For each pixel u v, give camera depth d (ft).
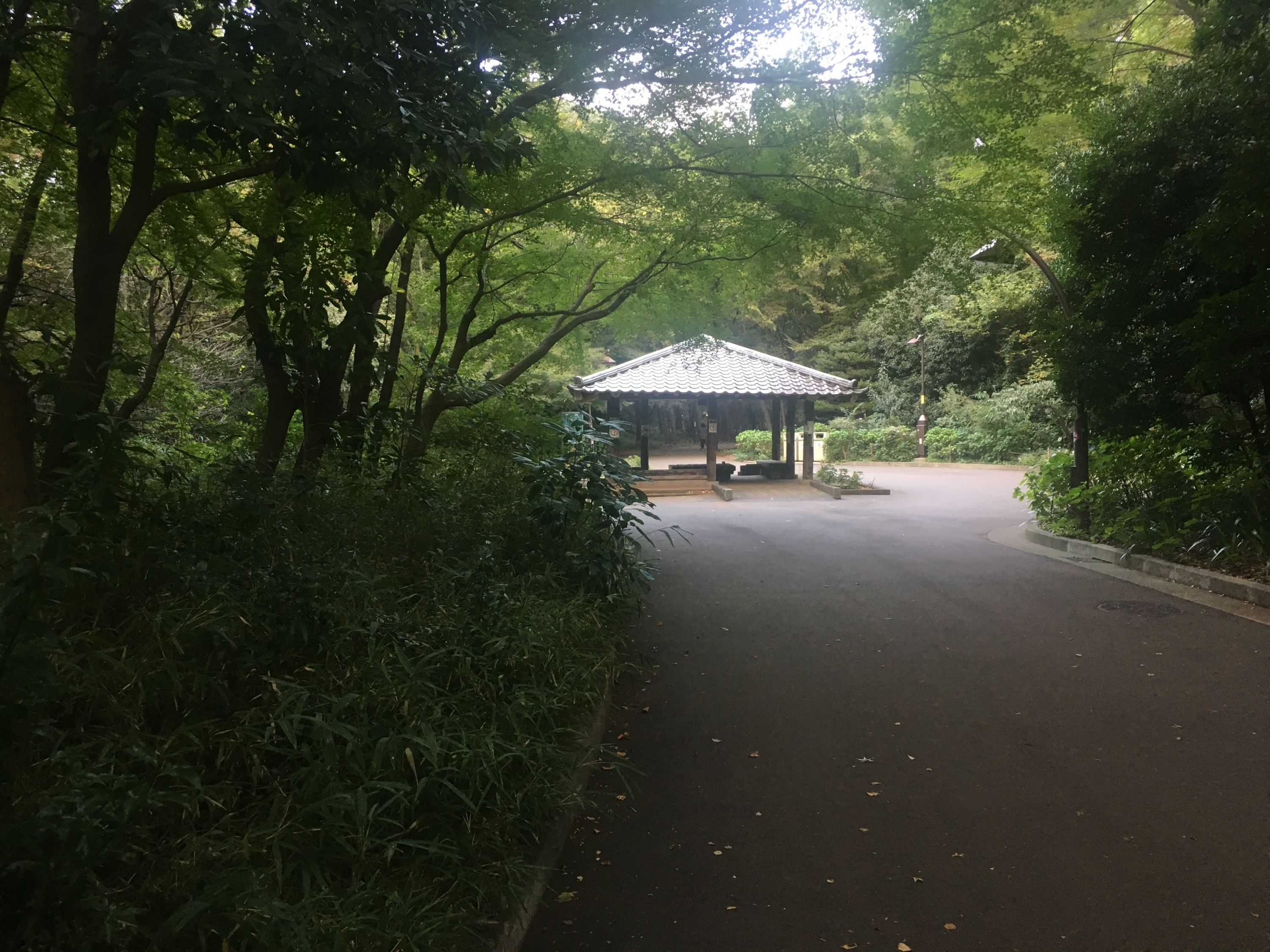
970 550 39.73
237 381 48.55
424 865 10.18
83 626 11.01
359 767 10.28
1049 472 42.73
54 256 35.91
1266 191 25.90
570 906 11.12
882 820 13.34
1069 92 25.09
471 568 17.29
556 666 15.57
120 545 12.23
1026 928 10.42
